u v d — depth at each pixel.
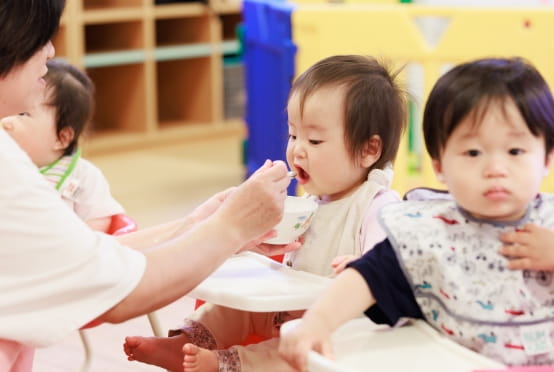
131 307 1.22
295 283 1.36
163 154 4.61
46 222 1.17
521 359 1.11
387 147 1.53
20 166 1.19
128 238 1.54
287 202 1.50
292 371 1.42
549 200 1.18
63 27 4.23
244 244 1.30
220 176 4.13
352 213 1.48
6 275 1.17
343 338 1.15
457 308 1.13
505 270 1.13
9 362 1.22
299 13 2.97
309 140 1.51
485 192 1.11
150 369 2.10
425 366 1.08
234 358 1.42
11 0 1.20
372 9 2.90
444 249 1.14
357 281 1.13
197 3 4.80
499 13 2.79
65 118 1.94
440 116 1.14
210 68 4.97
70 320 1.18
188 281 1.25
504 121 1.10
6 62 1.23
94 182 1.96
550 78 2.77
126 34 4.64
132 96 4.75
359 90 1.50
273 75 3.18
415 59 2.90
